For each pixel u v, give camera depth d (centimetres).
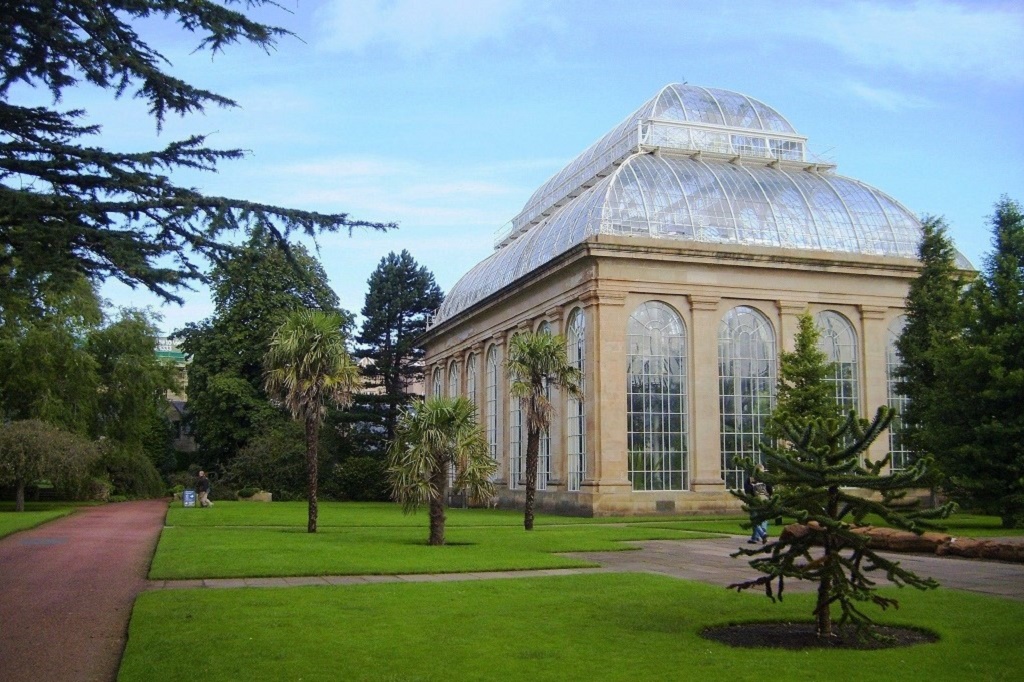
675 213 5116
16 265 1150
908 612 1512
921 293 4438
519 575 2064
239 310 6950
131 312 6506
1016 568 2184
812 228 5353
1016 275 3650
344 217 1220
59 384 5541
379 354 8700
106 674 1155
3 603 1698
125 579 2016
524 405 3844
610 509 4669
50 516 4209
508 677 1072
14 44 1133
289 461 7019
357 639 1289
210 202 1157
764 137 6103
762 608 1572
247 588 1802
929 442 3728
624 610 1546
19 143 1128
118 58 1119
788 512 1317
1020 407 3488
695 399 4906
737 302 5100
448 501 6588
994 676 1066
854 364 5309
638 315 4912
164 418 8650
